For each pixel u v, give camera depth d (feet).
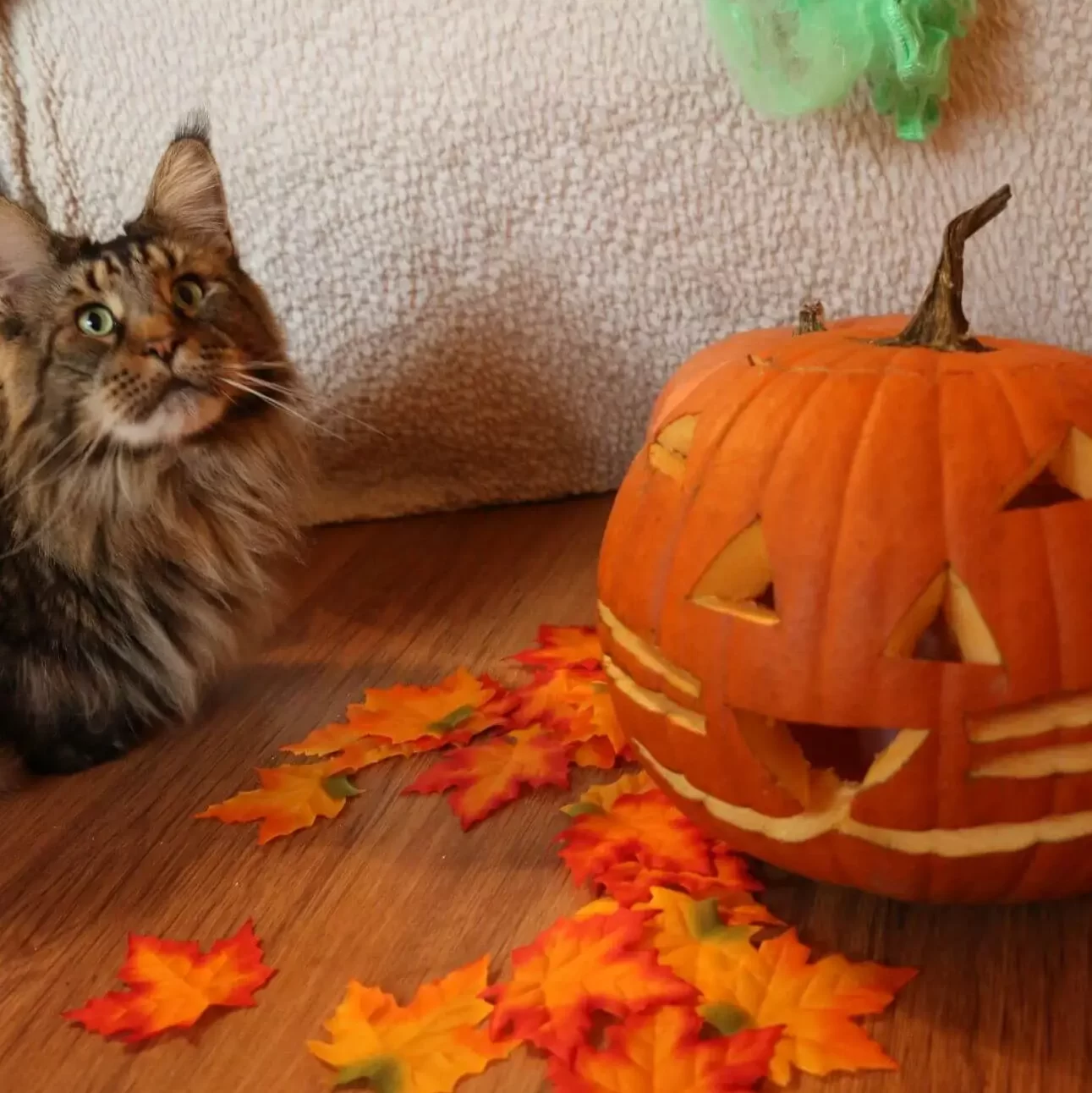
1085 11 3.10
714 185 3.41
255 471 3.11
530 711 2.84
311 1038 2.22
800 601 2.19
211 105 3.50
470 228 3.53
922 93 3.15
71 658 2.85
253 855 2.55
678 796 2.39
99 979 2.33
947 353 2.33
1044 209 3.26
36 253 2.85
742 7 3.10
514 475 3.83
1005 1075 2.11
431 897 2.44
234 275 3.12
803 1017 2.17
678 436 2.44
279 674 3.11
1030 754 2.16
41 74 3.50
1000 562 2.14
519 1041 2.18
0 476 2.86
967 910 2.37
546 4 3.31
